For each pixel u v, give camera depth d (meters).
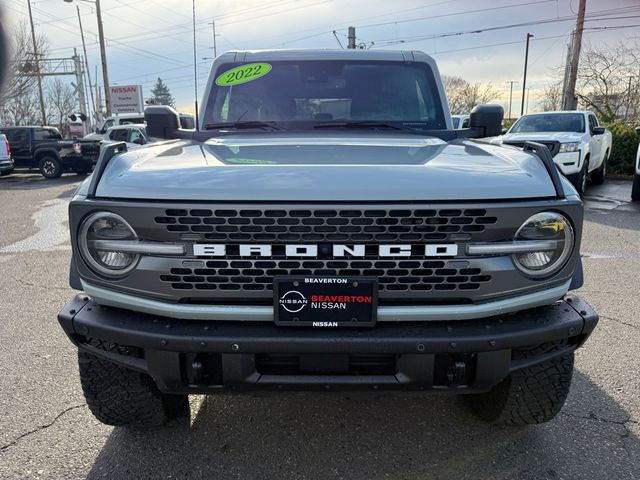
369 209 1.88
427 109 3.47
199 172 2.04
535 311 2.12
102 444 2.62
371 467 2.46
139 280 2.00
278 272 1.95
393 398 3.08
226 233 1.92
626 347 3.66
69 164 18.94
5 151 17.91
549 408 2.46
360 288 1.92
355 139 2.88
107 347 2.17
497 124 3.21
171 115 3.23
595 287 4.98
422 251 1.94
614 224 8.18
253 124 3.32
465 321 2.03
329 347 1.93
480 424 2.80
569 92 23.33
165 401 2.57
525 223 1.96
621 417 2.82
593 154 11.46
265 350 1.93
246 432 2.74
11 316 4.42
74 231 2.02
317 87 3.47
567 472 2.40
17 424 2.78
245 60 3.58
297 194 1.90
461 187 1.95
